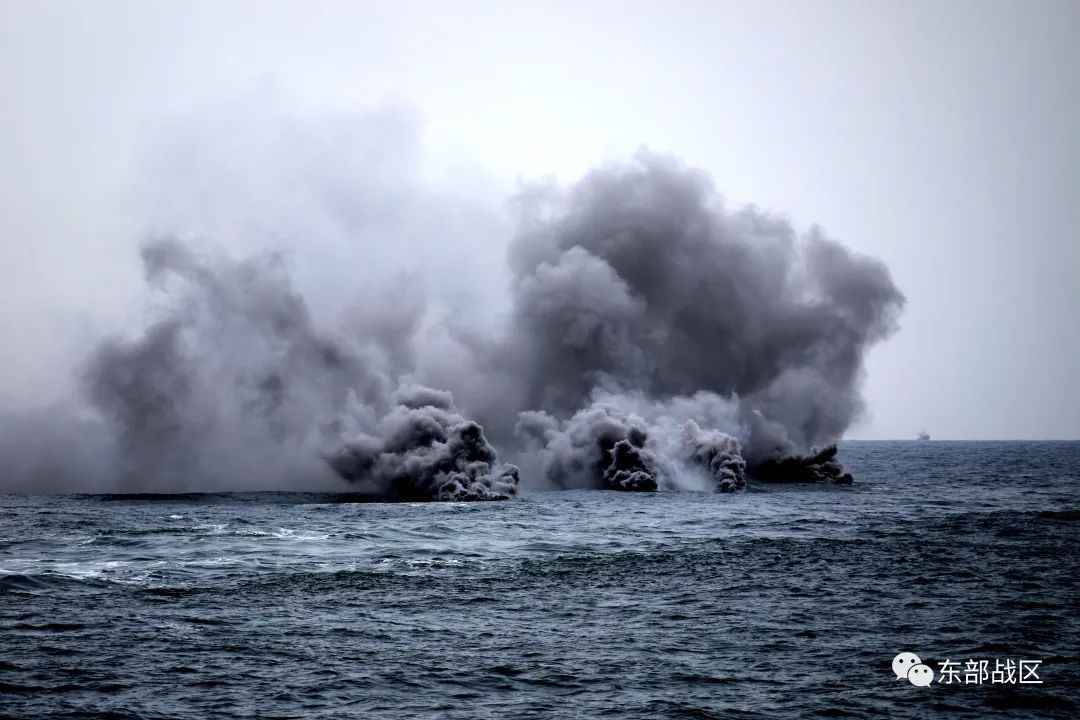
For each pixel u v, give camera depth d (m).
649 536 77.94
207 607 48.91
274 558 64.19
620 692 36.28
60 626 44.56
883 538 76.12
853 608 50.25
